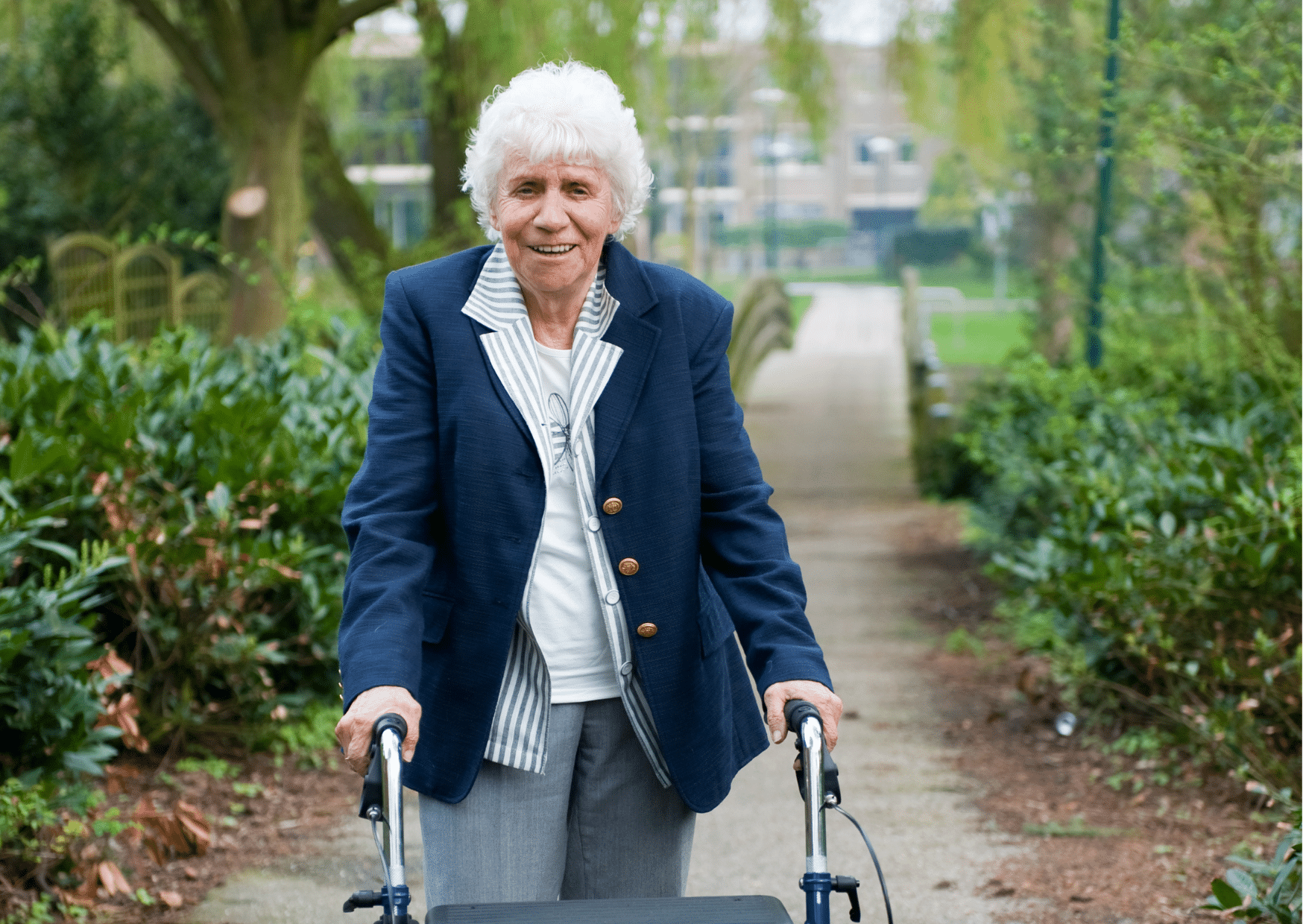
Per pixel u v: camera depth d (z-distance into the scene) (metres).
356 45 15.02
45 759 3.58
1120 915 3.44
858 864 3.86
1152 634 4.65
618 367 2.18
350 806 4.28
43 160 14.27
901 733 5.18
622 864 2.30
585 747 2.26
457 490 2.13
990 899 3.59
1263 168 4.99
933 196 25.31
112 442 4.57
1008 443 7.61
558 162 2.10
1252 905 3.04
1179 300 6.66
